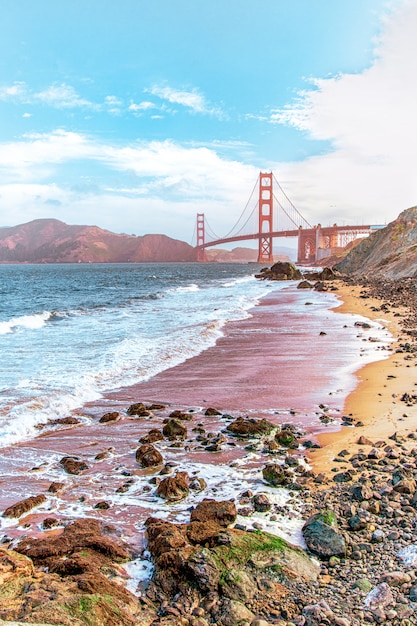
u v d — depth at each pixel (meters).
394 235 74.06
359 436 8.34
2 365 13.81
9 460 7.58
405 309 26.86
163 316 26.98
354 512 5.59
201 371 13.44
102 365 13.89
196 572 4.38
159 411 10.07
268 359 14.89
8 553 4.63
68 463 7.33
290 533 5.28
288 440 8.16
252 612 4.08
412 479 6.33
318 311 28.39
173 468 7.24
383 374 12.57
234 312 28.28
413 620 3.90
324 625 3.87
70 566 4.58
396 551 4.86
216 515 5.50
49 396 10.71
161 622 3.95
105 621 3.85
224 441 8.31
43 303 39.72
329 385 11.77
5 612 3.77
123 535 5.38
